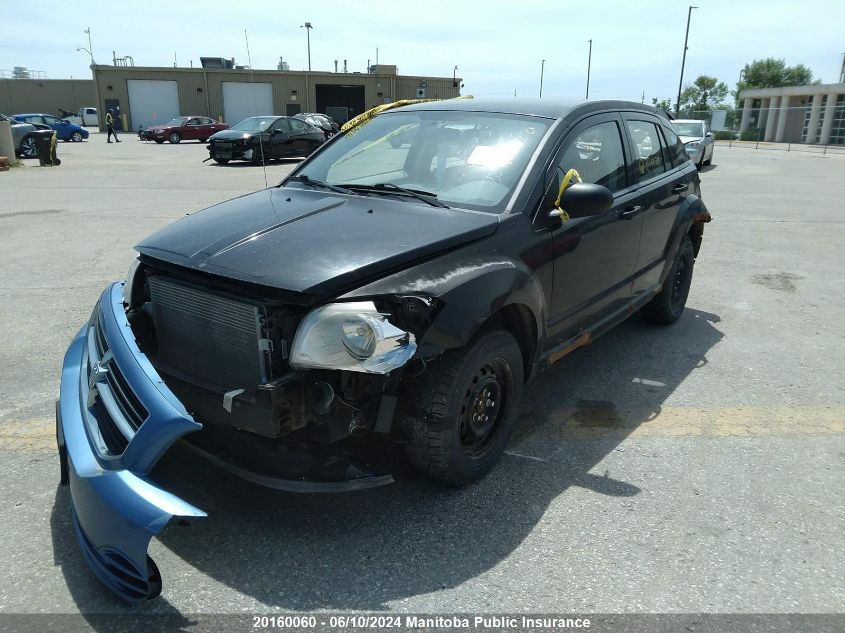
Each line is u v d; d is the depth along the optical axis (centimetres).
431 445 287
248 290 255
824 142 4266
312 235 284
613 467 338
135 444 233
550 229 342
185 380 275
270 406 244
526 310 320
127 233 883
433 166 366
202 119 3591
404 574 257
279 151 2088
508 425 330
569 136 372
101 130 5156
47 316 548
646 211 447
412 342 251
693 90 8344
